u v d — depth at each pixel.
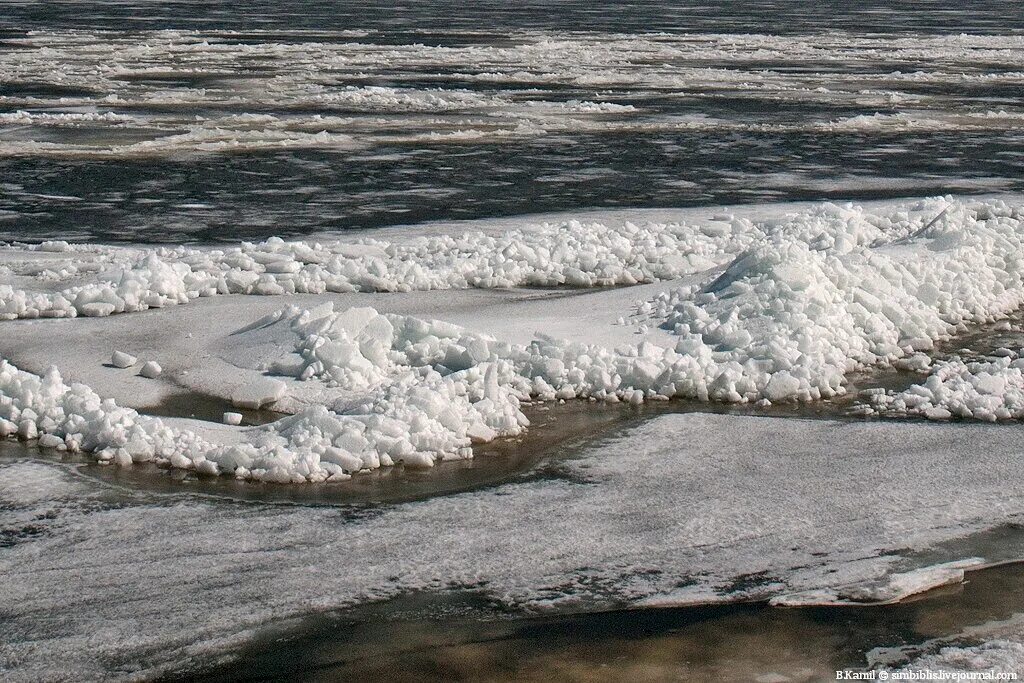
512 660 6.61
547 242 16.30
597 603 7.18
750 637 6.82
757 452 9.45
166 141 27.08
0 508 8.40
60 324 12.85
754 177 23.81
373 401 10.06
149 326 12.73
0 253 16.69
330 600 7.21
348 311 11.69
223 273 14.72
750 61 48.91
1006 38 63.16
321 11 81.25
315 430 9.48
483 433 9.73
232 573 7.51
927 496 8.59
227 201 20.98
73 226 18.92
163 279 13.92
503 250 15.72
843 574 7.48
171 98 34.69
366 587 7.36
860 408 10.51
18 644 6.73
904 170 24.83
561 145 27.53
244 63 44.81
